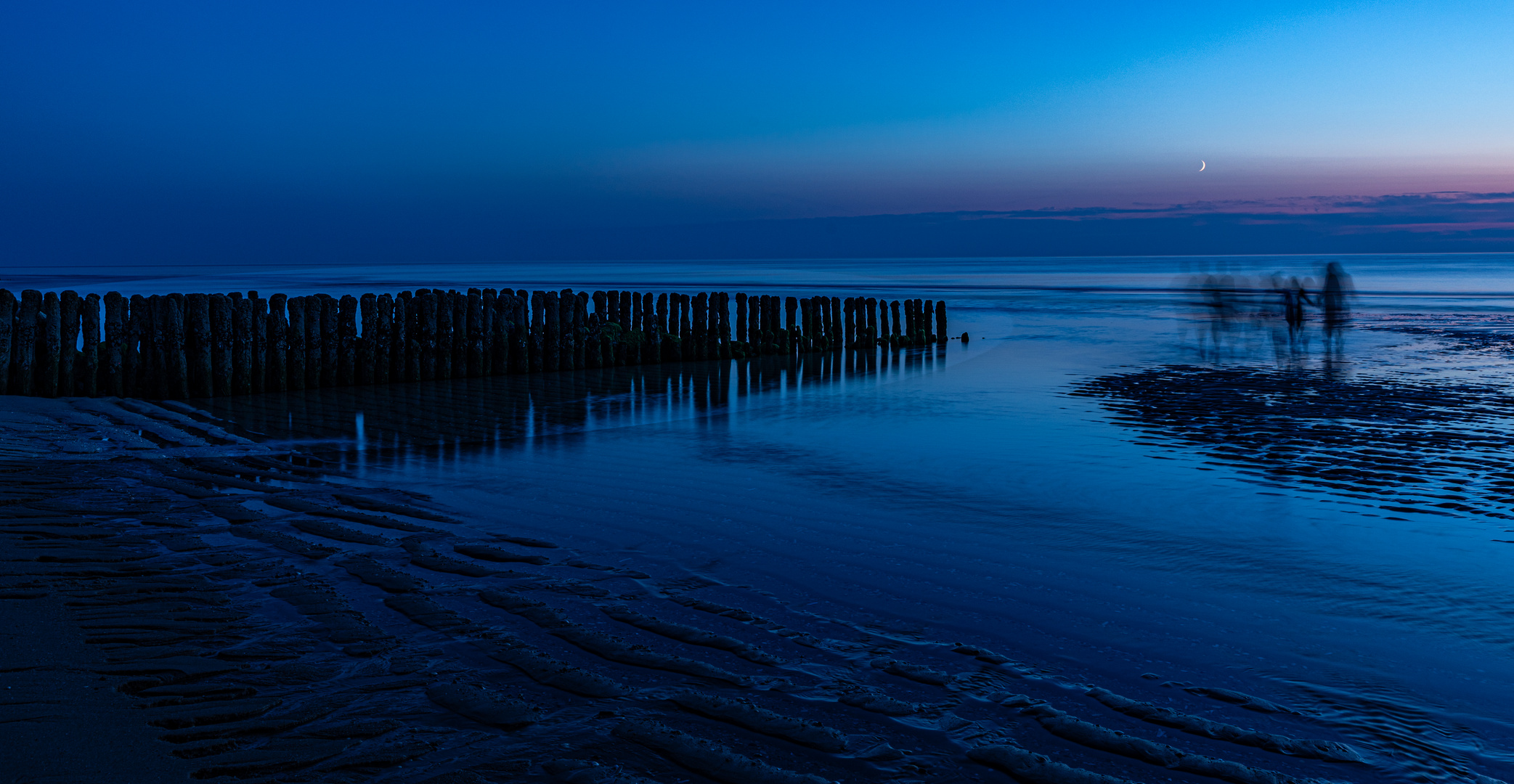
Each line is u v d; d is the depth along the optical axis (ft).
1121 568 18.16
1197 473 26.86
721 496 23.80
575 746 10.55
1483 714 12.02
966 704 12.03
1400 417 36.24
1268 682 12.95
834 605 15.81
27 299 36.19
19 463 24.54
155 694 11.39
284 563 17.10
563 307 52.39
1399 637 14.70
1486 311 105.70
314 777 9.63
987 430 33.99
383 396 41.37
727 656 13.43
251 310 40.88
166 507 20.90
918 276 319.47
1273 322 91.25
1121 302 139.23
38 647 12.59
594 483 24.98
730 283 239.71
